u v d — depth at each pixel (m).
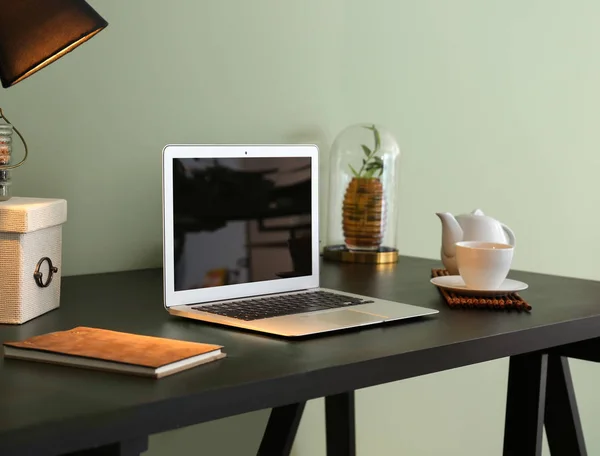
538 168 2.35
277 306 1.22
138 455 0.79
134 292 1.38
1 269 1.12
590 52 2.43
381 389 2.07
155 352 0.92
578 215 2.47
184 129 1.66
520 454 1.39
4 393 0.80
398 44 2.01
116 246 1.60
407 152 2.06
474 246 1.38
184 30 1.64
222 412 0.83
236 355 0.97
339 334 1.09
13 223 1.11
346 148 1.83
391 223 1.86
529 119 2.31
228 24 1.70
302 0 1.82
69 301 1.30
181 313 1.16
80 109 1.52
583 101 2.43
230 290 1.28
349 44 1.92
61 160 1.51
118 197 1.59
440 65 2.10
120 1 1.55
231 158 1.29
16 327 1.11
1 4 1.04
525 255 2.37
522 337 1.13
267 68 1.77
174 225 1.21
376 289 1.43
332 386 0.93
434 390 2.18
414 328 1.13
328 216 1.86
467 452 2.27
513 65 2.25
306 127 1.86
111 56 1.55
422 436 2.17
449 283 1.39
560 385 1.49
